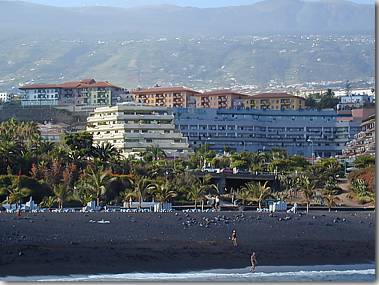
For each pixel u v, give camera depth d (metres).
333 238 179.38
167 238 163.88
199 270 138.12
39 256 137.62
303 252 161.50
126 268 135.00
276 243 168.50
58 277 124.44
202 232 173.88
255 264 144.75
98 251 145.50
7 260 133.62
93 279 124.38
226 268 141.38
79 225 172.12
